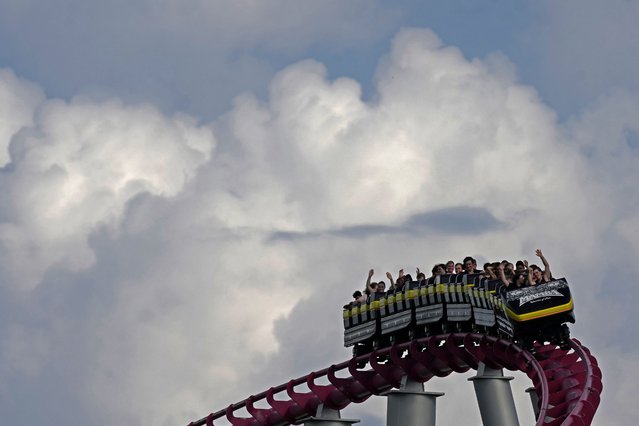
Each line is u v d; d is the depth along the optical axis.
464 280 73.69
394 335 79.31
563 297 68.44
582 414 53.53
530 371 68.25
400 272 80.31
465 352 77.00
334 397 85.94
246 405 90.88
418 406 79.94
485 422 77.00
